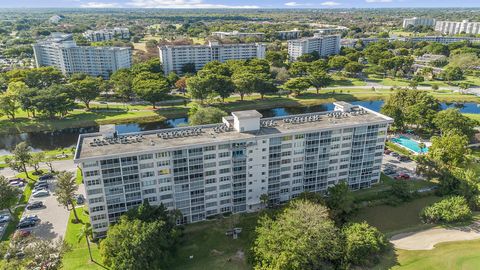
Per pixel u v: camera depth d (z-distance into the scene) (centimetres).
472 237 10638
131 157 9788
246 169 11244
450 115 17475
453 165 13975
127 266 8269
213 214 11512
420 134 18675
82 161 9288
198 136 11062
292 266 8650
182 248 10094
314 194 11025
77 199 12212
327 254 9162
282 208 10769
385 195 12812
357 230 9744
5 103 19688
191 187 10806
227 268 9331
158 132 11388
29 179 13675
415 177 14138
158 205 10656
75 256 9638
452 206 11331
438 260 9625
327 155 12250
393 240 10488
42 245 8544
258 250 9094
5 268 7994
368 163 13050
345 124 12175
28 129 19750
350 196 11181
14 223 11056
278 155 11531
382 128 12675
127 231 8862
